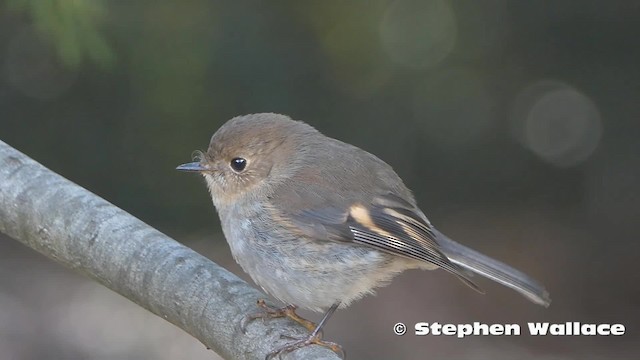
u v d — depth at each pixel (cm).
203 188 1376
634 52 1376
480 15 1356
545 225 1514
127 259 579
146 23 1191
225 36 1235
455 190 1514
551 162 1483
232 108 1263
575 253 1455
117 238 584
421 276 1394
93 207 599
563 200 1517
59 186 609
